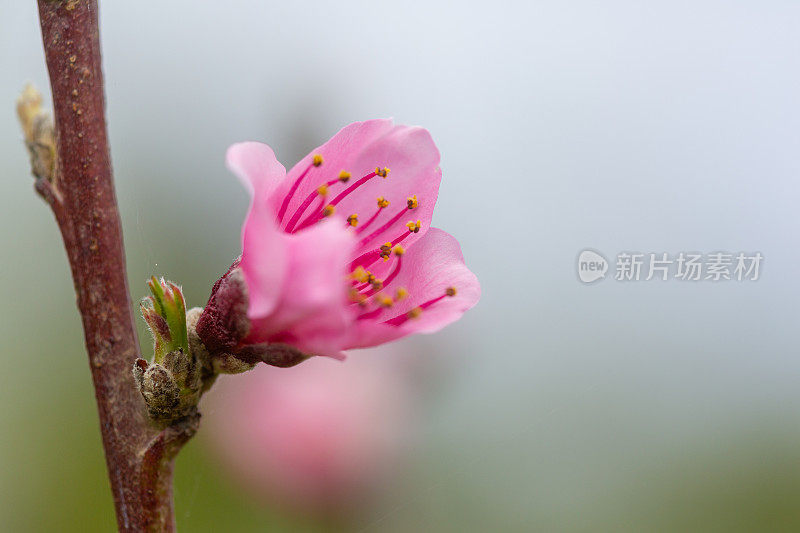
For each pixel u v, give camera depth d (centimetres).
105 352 20
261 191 20
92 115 20
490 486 26
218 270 30
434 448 26
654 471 27
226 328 20
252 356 20
